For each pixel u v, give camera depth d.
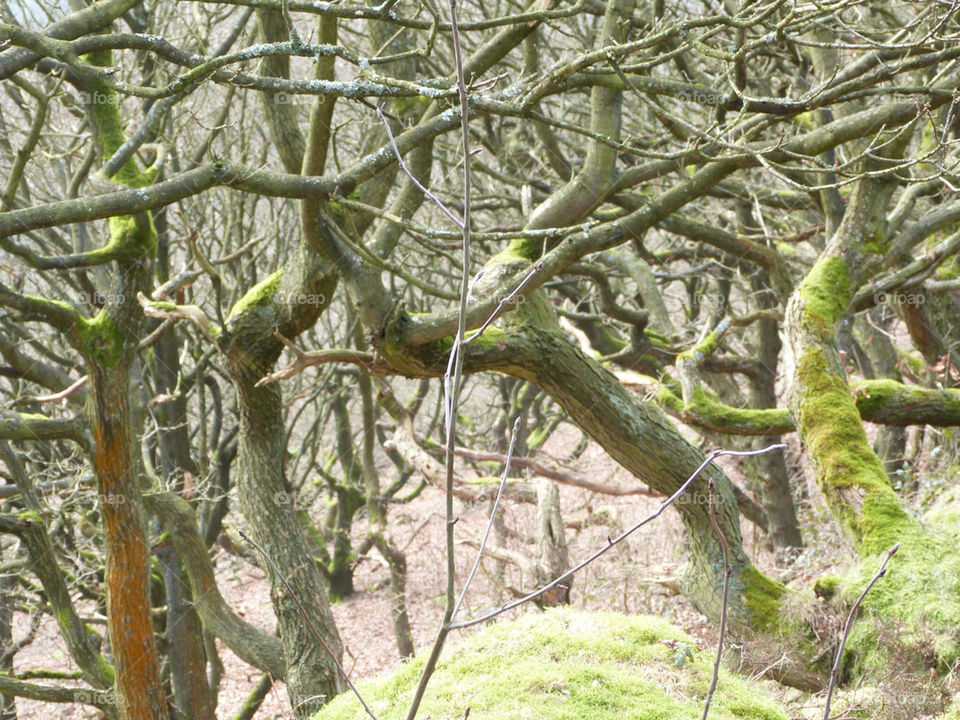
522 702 2.94
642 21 7.75
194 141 12.77
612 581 10.51
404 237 14.98
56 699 8.32
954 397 7.78
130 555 7.82
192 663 10.95
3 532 8.72
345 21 12.74
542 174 12.50
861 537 6.42
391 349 7.07
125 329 7.36
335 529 18.36
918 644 5.29
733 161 6.97
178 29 12.06
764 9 5.18
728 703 3.07
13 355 7.79
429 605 17.09
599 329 14.09
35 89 5.99
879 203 7.76
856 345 14.05
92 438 7.56
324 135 5.69
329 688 8.53
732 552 7.18
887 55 7.59
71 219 5.13
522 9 8.38
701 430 8.96
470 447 20.05
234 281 13.67
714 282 16.55
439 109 7.67
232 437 13.39
